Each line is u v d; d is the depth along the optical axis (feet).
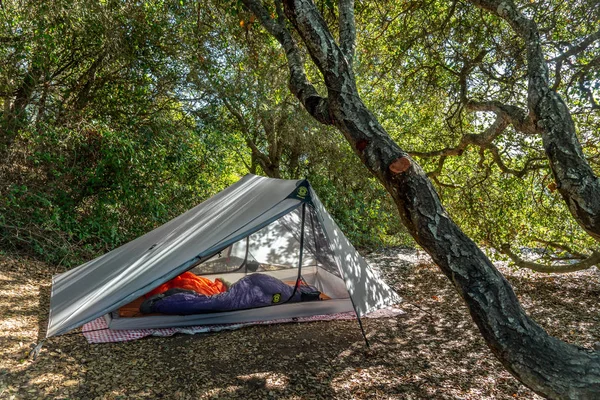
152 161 23.39
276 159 34.19
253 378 11.30
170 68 24.66
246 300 15.39
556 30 17.25
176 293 15.25
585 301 21.08
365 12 21.20
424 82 21.74
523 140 19.90
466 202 23.06
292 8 7.04
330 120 7.73
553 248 22.97
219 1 20.51
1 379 10.07
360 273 16.40
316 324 15.58
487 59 19.76
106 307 12.47
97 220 22.66
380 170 5.97
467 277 5.27
